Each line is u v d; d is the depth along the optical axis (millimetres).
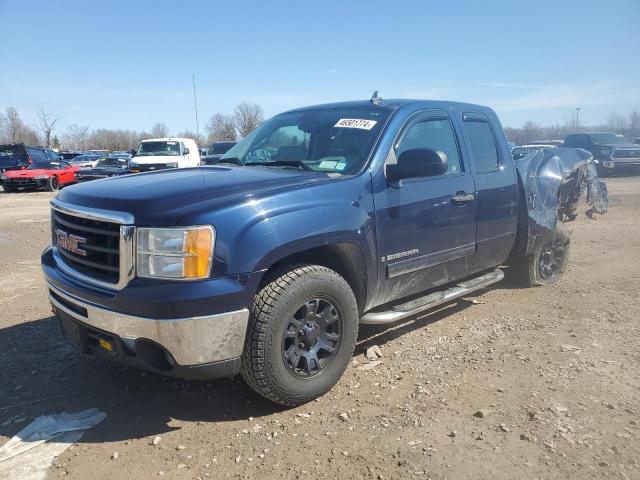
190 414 3406
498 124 5277
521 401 3408
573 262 7344
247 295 3055
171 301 2877
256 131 5004
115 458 2939
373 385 3713
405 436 3070
